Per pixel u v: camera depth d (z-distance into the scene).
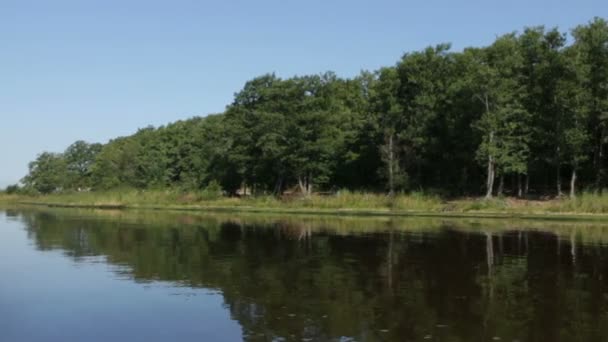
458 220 46.28
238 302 16.69
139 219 52.59
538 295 17.31
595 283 19.14
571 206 50.31
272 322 14.48
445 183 67.38
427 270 21.80
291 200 68.75
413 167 67.50
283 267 22.75
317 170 75.00
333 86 82.12
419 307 15.84
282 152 72.44
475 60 59.31
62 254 27.23
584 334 13.16
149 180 101.31
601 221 43.72
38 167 131.75
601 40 54.53
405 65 65.31
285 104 73.94
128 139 127.38
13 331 14.20
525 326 13.84
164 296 17.61
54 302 17.06
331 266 22.92
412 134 63.28
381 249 28.00
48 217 57.84
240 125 79.69
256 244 30.58
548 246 28.53
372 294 17.55
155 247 29.59
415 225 41.75
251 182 82.38
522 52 59.19
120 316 15.41
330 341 12.84
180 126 111.38
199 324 14.48
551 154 57.59
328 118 74.31
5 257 26.28
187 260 24.83
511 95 55.19
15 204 105.06
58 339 13.55
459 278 20.14
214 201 75.62
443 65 64.94
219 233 37.00
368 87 80.69
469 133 59.88
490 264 23.17
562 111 54.34
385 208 58.44
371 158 72.00
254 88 80.88
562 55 54.41
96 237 35.16
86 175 129.88
